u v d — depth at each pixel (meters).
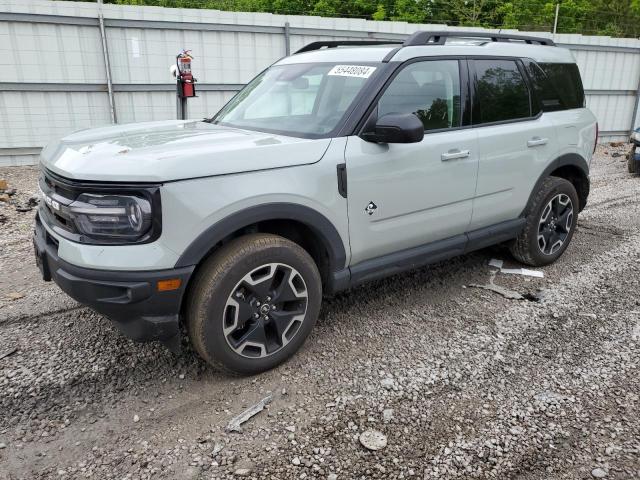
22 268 4.77
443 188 3.72
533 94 4.46
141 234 2.56
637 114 15.96
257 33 11.36
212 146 2.89
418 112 3.60
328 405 2.83
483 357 3.32
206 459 2.44
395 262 3.62
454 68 3.86
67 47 9.95
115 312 2.65
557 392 2.96
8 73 9.66
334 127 3.29
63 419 2.71
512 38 4.55
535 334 3.62
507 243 4.78
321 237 3.17
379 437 2.58
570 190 4.76
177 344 2.87
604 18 33.88
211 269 2.78
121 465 2.40
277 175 2.89
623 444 2.55
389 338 3.54
